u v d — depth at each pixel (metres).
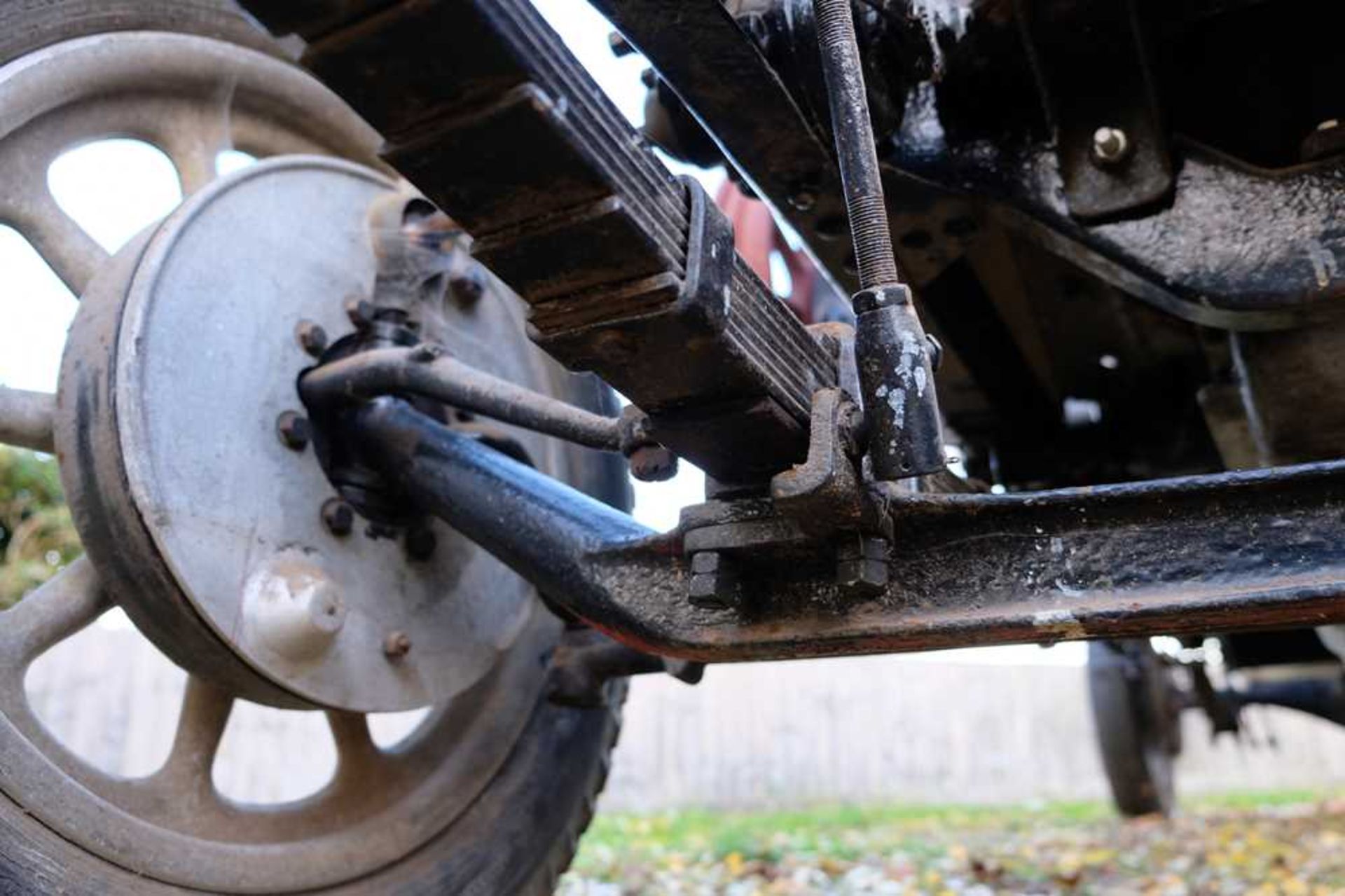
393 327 1.84
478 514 1.66
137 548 1.51
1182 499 1.26
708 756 11.23
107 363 1.53
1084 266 1.75
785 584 1.42
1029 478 2.77
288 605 1.59
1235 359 1.74
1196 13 1.61
